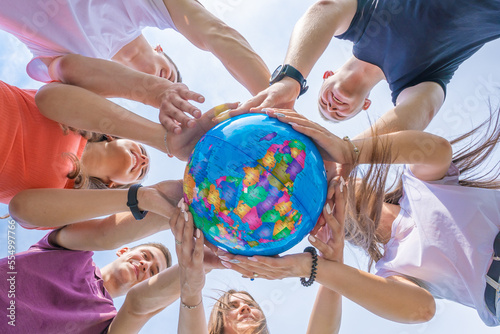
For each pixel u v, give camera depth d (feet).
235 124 3.26
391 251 4.28
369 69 5.61
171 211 3.78
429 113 4.43
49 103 3.95
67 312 4.17
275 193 3.06
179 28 4.59
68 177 4.24
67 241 4.43
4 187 3.99
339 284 3.69
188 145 3.94
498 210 3.96
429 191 4.14
